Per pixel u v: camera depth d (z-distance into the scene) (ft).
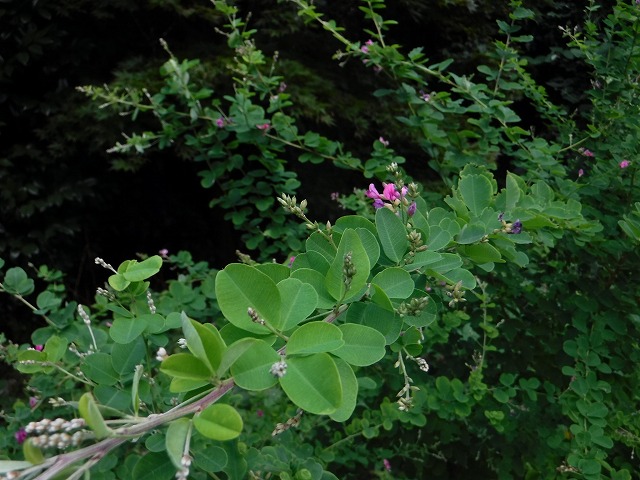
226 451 0.88
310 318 0.79
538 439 1.56
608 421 1.47
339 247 0.76
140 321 0.96
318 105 3.13
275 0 3.37
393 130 3.29
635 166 1.50
